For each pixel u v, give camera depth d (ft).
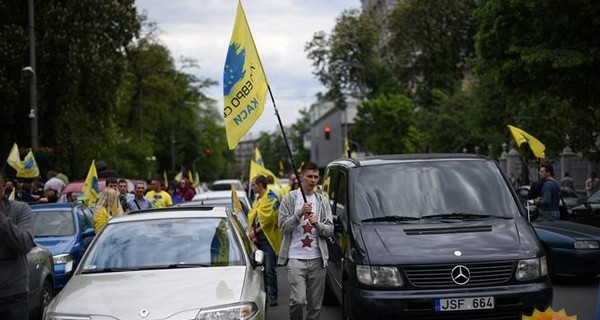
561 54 56.08
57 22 105.91
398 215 29.43
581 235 40.78
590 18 56.34
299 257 27.73
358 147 212.02
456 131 140.26
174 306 21.80
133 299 22.25
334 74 224.33
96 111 112.88
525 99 69.26
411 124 174.19
